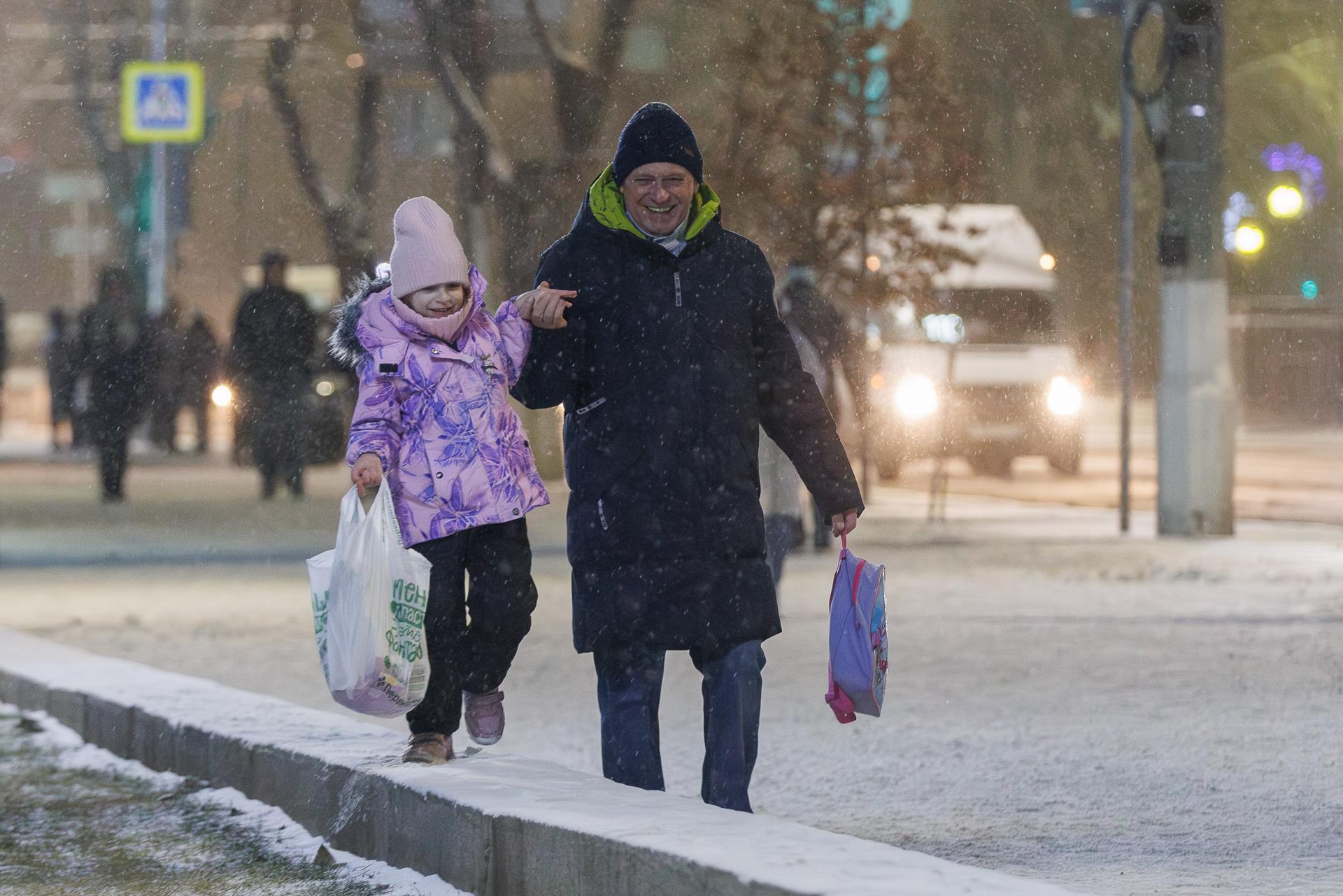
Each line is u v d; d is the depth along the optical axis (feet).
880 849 46.62
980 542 191.21
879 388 278.87
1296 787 72.95
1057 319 290.56
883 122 206.59
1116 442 396.37
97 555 184.65
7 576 165.37
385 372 63.21
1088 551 180.04
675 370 61.31
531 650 119.03
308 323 257.34
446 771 61.21
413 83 278.26
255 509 239.30
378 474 62.54
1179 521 195.21
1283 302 463.42
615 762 61.62
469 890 55.72
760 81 206.80
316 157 360.48
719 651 62.18
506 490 63.52
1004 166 446.60
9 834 67.26
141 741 78.95
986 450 285.64
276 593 151.74
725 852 46.52
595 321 61.72
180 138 345.10
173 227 403.13
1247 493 257.75
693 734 88.53
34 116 483.10
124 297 265.75
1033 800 71.36
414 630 61.72
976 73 416.87
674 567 61.16
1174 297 195.21
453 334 63.67
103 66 421.59
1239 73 465.88
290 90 306.35
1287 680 101.96
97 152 423.23
